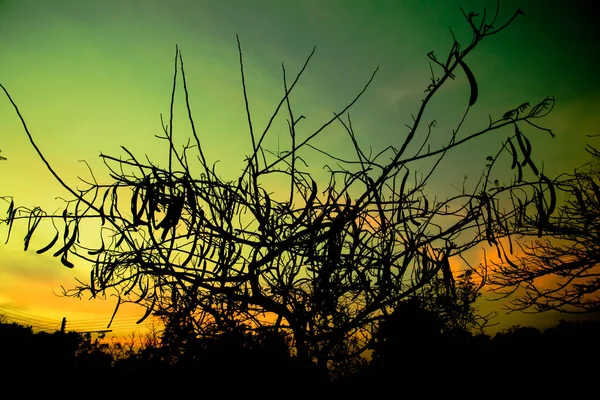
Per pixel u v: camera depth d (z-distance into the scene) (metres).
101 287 1.59
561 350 7.38
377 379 1.99
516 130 1.28
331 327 1.69
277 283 1.78
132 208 1.37
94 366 6.84
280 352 1.83
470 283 1.97
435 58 1.21
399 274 1.61
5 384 7.89
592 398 6.04
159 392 2.05
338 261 1.55
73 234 1.44
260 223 1.56
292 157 1.65
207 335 1.81
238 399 1.74
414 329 1.93
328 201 1.78
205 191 1.62
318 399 1.65
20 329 11.42
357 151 1.74
